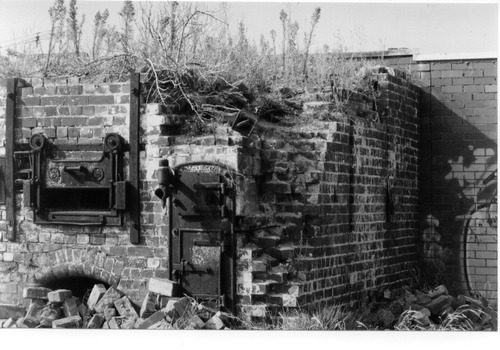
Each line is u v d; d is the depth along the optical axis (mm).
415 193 16641
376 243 13992
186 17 12508
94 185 11266
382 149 14469
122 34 12836
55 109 11484
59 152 11438
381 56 17281
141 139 11180
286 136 12047
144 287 11117
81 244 11391
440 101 17219
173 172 10898
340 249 12406
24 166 11664
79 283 11867
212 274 10773
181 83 11484
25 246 11602
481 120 17062
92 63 11977
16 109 11625
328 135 12117
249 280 10711
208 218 10805
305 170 11719
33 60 12742
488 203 16953
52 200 11555
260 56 13656
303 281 11117
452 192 17047
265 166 11508
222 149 10805
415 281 16109
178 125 11258
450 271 16938
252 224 11008
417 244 16672
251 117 11484
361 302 13172
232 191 10766
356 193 13102
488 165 17000
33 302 11180
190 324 10289
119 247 11242
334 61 13969
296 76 13359
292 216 11508
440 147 17172
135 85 11195
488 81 17062
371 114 14102
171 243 10922
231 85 11828
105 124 11328
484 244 16922
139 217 11156
